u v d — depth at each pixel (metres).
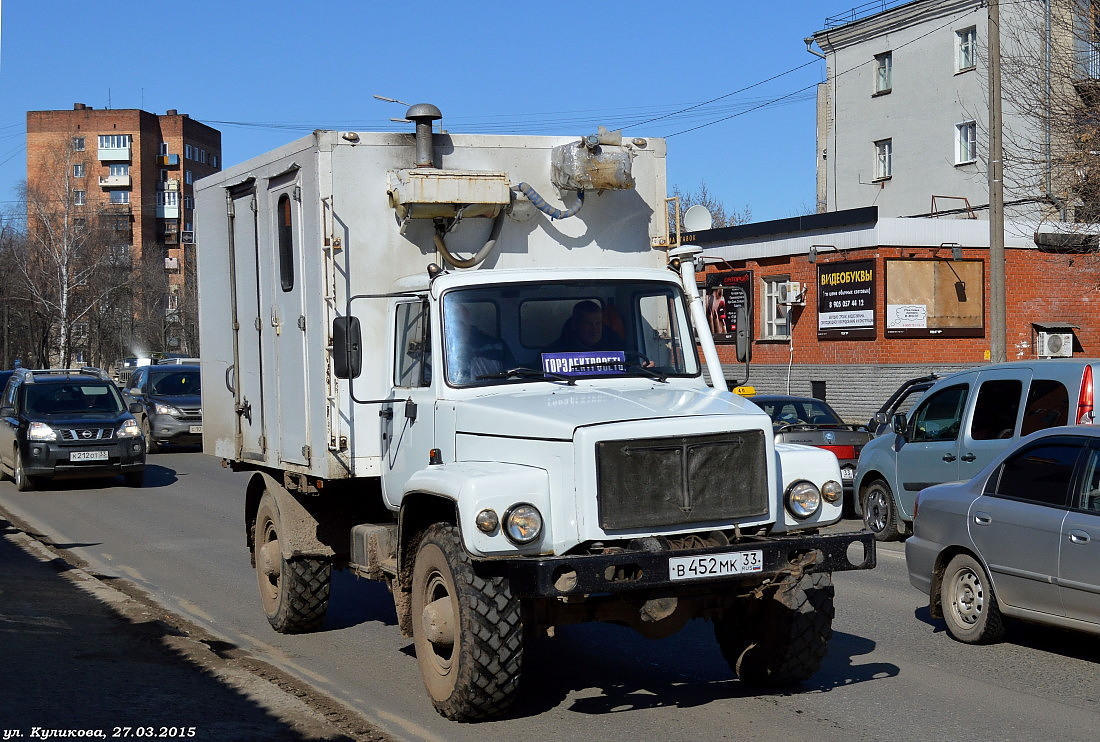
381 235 7.64
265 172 8.56
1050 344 28.70
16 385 21.36
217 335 9.88
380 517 8.38
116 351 78.94
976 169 40.06
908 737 6.07
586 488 5.81
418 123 7.61
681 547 5.85
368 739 5.99
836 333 29.19
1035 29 27.41
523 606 6.14
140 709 6.24
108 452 19.39
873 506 13.79
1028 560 7.75
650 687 7.14
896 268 27.91
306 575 8.55
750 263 32.34
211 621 9.41
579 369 7.06
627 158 7.87
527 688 7.14
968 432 11.79
